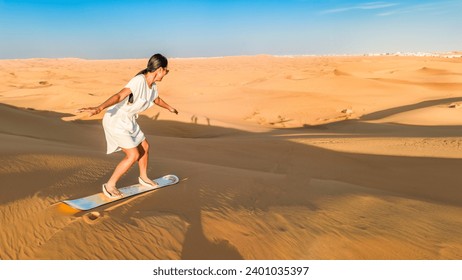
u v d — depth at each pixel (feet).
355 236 12.83
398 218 14.99
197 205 14.12
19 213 11.63
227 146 39.14
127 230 11.45
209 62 572.10
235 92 139.74
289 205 15.47
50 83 184.34
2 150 17.52
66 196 13.74
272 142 42.39
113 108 13.71
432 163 31.94
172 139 44.11
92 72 290.15
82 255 10.15
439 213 16.30
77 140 39.96
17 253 9.99
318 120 94.43
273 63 499.10
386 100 123.44
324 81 160.15
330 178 25.90
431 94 135.74
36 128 42.80
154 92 14.24
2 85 171.63
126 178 17.31
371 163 31.96
